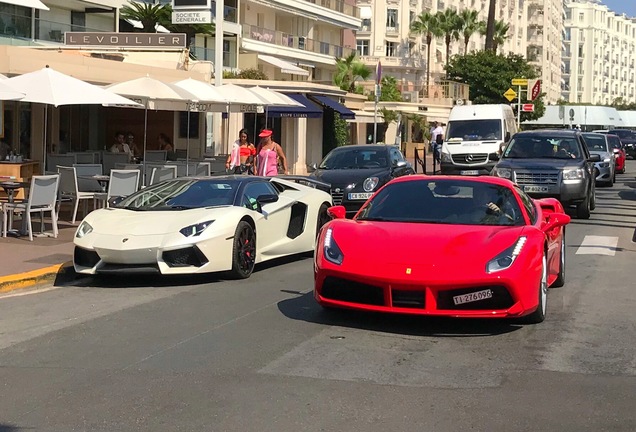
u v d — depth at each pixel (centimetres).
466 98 6738
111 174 1423
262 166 1752
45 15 3731
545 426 502
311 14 5644
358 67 5366
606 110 7831
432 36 7819
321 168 1839
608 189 2725
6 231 1334
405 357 657
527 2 11019
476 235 751
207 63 2652
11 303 902
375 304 724
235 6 4697
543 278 777
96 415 521
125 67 2138
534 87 3909
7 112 2130
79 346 700
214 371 617
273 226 1116
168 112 2611
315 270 763
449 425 502
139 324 784
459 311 702
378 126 5441
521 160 1833
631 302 900
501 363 643
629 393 570
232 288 977
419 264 707
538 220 843
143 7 4078
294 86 3122
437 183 874
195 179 1136
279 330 749
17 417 520
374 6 7588
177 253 966
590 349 690
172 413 523
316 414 520
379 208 849
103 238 980
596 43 17312
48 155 1908
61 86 1352
